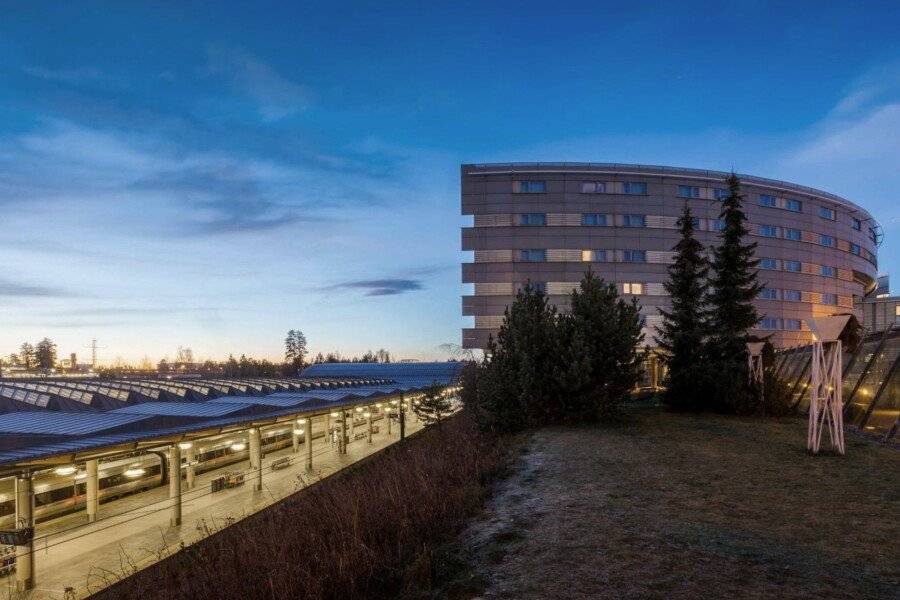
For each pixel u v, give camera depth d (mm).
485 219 65938
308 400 34750
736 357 24422
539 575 5781
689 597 5125
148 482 27578
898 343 18391
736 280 25203
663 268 65688
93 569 15602
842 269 74938
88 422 21266
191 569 10109
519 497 9297
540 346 19594
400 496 8820
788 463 11938
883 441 14836
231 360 183250
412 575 5867
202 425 23062
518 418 19281
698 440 15266
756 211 69562
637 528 7297
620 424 18828
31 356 177125
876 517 7730
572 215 65625
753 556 6188
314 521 8711
